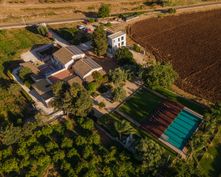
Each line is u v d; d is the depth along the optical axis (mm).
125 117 84250
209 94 91375
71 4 151750
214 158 72375
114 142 77188
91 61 99062
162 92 92625
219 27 127938
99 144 75625
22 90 95938
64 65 98062
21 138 76000
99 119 83750
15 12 144375
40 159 70062
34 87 92125
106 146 76125
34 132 78375
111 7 148375
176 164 68375
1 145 77938
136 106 88000
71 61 99125
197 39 119812
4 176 70062
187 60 107500
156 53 112312
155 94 92000
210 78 98062
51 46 117875
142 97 91125
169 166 68250
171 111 83688
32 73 99125
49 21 137625
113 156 71688
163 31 127188
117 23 134875
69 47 105125
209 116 75812
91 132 79688
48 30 129500
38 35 126312
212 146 75188
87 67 94250
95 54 112438
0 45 118688
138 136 78125
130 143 75688
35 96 93500
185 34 123875
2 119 85812
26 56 113000
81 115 82125
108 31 115062
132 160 71312
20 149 72625
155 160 66875
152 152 67062
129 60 102625
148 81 90438
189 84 96000
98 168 70188
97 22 135125
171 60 107812
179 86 95312
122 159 70312
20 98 93438
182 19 136875
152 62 99188
